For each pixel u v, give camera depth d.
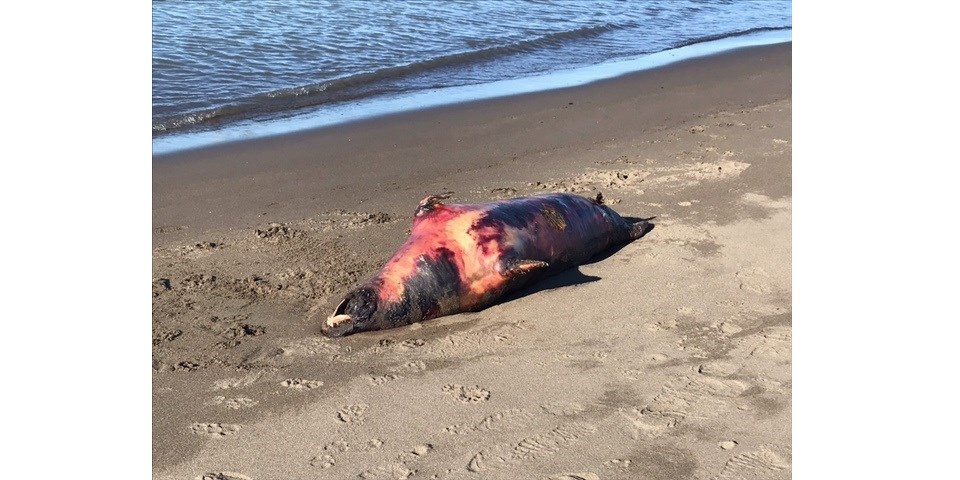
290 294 5.20
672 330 4.59
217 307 5.02
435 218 5.03
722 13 17.16
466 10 14.95
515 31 13.90
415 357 4.41
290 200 6.88
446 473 3.42
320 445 3.64
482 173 7.54
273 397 4.04
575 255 5.43
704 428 3.66
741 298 4.95
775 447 3.51
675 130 8.80
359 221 6.38
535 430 3.70
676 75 11.66
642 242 5.84
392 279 4.77
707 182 6.98
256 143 8.39
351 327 4.67
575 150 8.20
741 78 11.48
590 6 16.48
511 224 5.08
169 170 7.55
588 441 3.60
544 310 4.89
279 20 13.16
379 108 9.73
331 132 8.80
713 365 4.20
